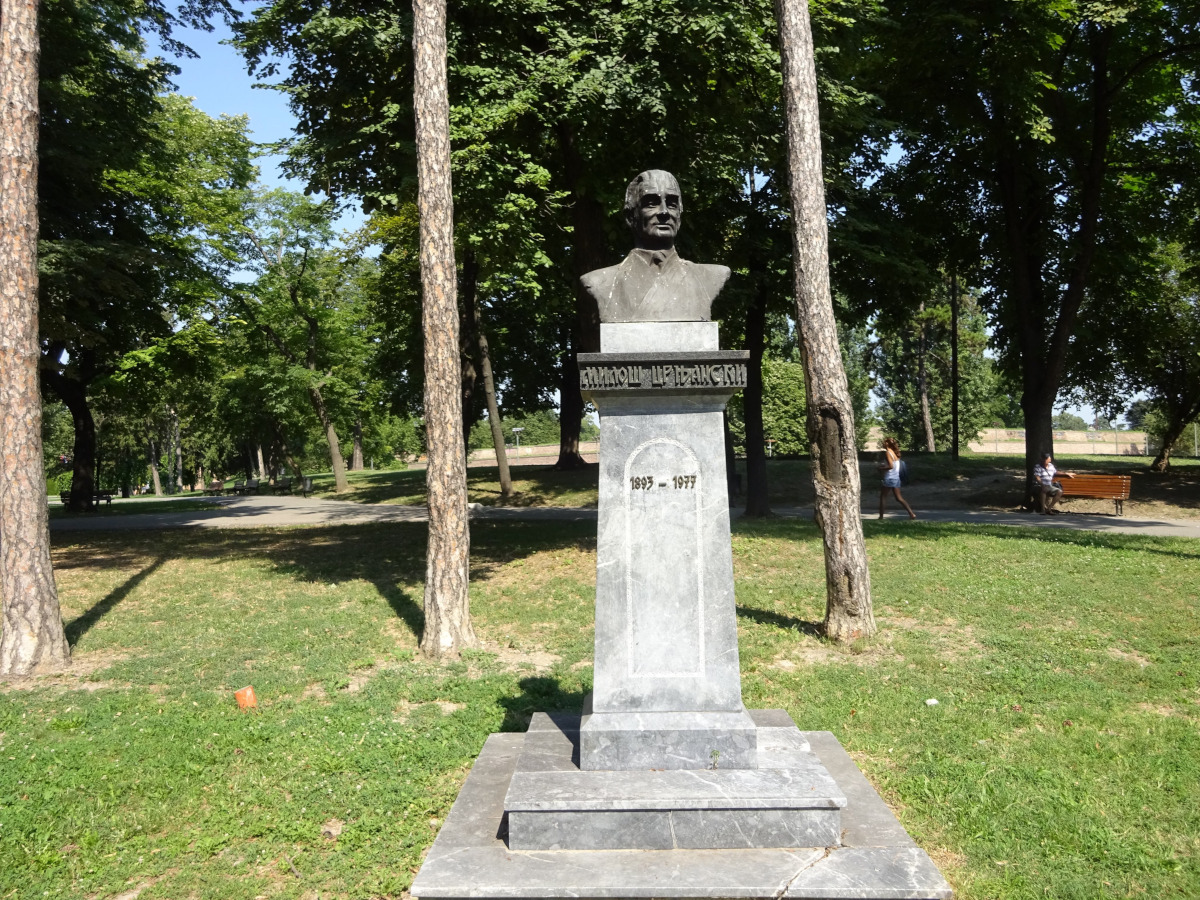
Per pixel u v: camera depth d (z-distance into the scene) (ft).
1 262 29.43
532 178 41.55
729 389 16.08
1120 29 71.10
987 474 100.53
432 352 30.60
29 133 29.89
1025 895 14.76
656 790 14.79
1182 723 22.35
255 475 241.76
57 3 59.26
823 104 50.01
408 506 99.50
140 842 17.15
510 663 28.96
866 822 15.43
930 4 66.18
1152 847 16.24
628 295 16.85
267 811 18.24
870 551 45.39
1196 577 37.81
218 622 35.32
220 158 97.09
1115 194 80.74
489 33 43.09
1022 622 31.55
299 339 130.41
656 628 16.19
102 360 91.30
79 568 50.65
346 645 31.07
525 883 13.28
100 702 25.26
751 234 57.98
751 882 13.21
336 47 42.80
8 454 29.22
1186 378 102.63
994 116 72.33
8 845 17.01
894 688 25.43
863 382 200.13
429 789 19.27
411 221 57.52
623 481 16.29
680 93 43.50
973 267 88.22
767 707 24.09
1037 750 20.70
